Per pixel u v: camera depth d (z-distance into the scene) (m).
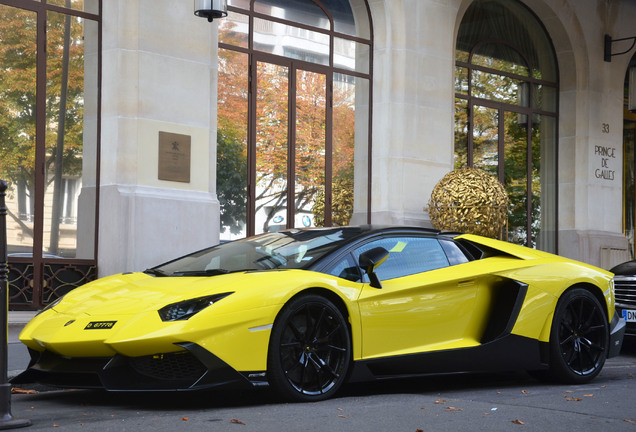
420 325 5.35
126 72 8.79
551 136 14.18
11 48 8.43
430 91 11.69
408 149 11.37
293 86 10.88
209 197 9.32
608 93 14.48
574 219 14.02
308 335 4.84
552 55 14.19
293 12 10.92
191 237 9.06
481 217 10.70
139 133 8.78
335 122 11.30
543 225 14.02
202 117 9.32
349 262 5.23
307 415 4.34
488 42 13.25
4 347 4.20
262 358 4.62
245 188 10.32
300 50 10.97
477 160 12.99
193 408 4.70
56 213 8.59
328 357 4.91
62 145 8.69
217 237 9.30
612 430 4.02
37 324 5.01
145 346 4.40
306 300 4.82
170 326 4.42
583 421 4.25
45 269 8.46
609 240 14.18
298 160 10.89
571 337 6.00
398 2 11.43
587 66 14.14
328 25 11.30
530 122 13.84
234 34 10.31
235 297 4.59
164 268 5.64
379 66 11.56
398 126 11.38
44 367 4.86
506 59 13.52
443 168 11.78
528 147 13.80
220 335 4.48
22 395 5.54
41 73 8.59
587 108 14.13
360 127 11.56
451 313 5.52
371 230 5.53
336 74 11.33
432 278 5.48
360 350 5.05
